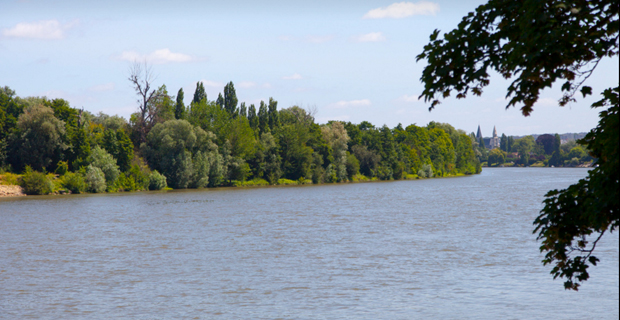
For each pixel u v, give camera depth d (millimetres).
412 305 21219
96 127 103938
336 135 139500
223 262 30312
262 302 21797
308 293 23203
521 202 74000
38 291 23781
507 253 32281
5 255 33219
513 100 8094
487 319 19297
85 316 20016
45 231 44875
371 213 59156
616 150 7773
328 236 40562
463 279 25375
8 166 84938
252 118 138500
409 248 34500
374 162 148500
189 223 50125
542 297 22047
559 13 7621
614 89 8367
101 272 27781
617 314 19672
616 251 30219
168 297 22672
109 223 50281
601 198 7926
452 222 49688
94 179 87062
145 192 92312
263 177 123562
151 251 34375
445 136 192000
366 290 23562
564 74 7992
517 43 7594
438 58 8258
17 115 94062
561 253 9172
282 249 34562
